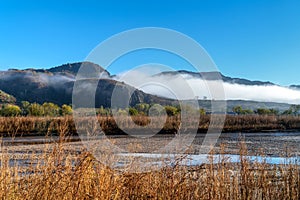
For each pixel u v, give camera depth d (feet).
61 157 16.71
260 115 113.70
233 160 27.22
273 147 55.83
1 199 15.17
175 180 17.87
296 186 20.66
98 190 15.42
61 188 15.42
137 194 16.44
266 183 20.02
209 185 18.95
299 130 101.55
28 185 15.72
